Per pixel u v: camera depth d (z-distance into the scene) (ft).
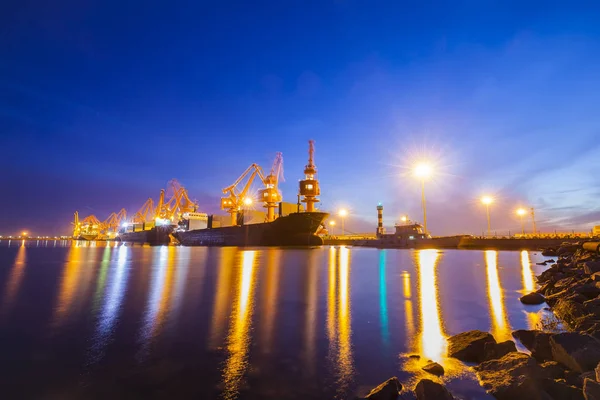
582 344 19.72
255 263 108.78
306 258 133.28
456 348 24.12
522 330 27.35
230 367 21.67
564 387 16.62
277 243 314.96
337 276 70.13
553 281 50.49
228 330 29.96
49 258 142.61
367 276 69.56
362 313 36.50
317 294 48.55
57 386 18.78
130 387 18.75
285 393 18.24
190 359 23.02
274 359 23.07
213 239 401.29
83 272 81.25
